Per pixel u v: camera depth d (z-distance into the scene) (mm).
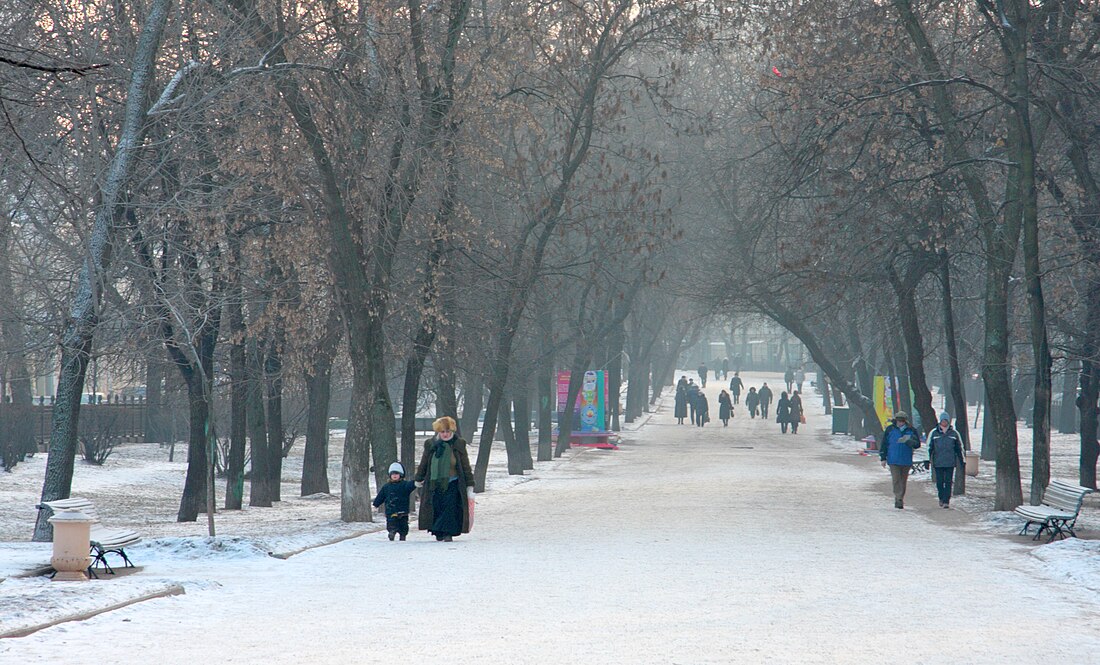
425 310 94438
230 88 80250
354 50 84188
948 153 97625
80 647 33812
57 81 64625
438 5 90312
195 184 83562
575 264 122312
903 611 43344
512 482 138000
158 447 197375
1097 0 93062
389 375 129625
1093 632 39094
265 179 86438
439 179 91562
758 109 102312
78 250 82250
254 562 60562
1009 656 34344
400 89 87250
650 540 72812
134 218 85125
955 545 71062
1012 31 87688
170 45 84312
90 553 56656
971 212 106688
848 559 62000
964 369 178750
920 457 168375
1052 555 61719
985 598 47281
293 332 94125
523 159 106688
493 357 125125
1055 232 101125
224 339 104312
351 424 89938
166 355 105188
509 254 109062
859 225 102938
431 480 73000
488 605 44062
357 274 88188
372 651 33844
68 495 77562
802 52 95875
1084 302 114375
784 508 98375
